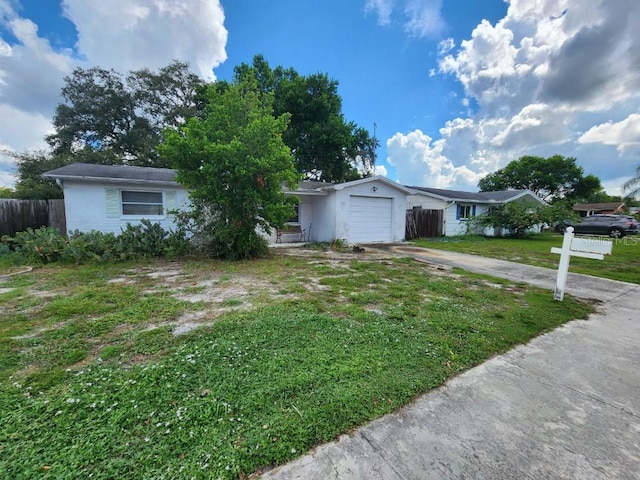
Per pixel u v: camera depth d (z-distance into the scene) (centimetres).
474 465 161
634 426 196
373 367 255
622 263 897
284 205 815
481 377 252
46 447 161
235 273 629
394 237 1434
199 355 262
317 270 677
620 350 308
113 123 2216
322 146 2019
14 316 360
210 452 162
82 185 932
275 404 203
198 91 2058
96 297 436
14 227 935
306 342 298
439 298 475
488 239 1639
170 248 809
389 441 177
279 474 153
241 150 732
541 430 190
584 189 3744
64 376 230
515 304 454
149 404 197
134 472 148
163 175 1057
